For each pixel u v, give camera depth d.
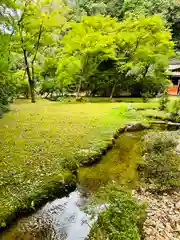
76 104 10.70
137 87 13.91
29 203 2.49
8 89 8.77
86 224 2.28
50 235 2.17
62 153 4.02
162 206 2.85
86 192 2.99
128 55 12.97
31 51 11.44
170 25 17.22
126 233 1.91
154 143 4.78
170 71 15.56
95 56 12.70
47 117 7.41
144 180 3.50
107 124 6.43
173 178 3.49
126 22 11.95
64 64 12.66
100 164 3.95
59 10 10.79
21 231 2.19
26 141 4.74
